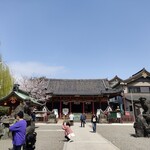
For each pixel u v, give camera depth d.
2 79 40.56
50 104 54.38
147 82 56.25
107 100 52.22
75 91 55.72
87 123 39.78
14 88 25.55
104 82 60.84
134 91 55.47
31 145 8.82
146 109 18.77
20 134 7.43
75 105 53.94
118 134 20.83
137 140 16.06
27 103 16.83
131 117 43.50
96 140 16.44
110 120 40.84
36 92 56.38
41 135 20.66
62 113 51.88
